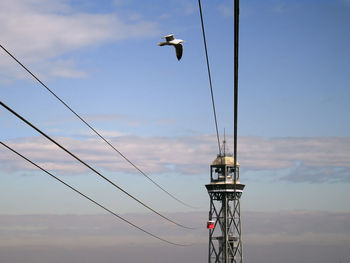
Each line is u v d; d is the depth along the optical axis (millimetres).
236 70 44594
